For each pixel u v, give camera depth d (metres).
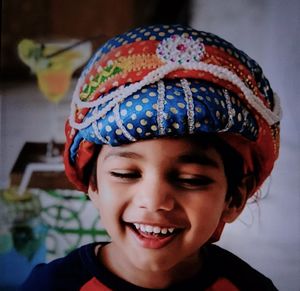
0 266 1.59
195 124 0.53
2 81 1.59
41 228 1.62
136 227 0.58
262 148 0.63
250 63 0.63
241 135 0.58
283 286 1.54
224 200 0.62
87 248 0.71
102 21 1.57
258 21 1.55
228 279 0.72
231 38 1.56
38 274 0.71
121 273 0.66
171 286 0.67
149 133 0.53
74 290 0.66
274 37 1.55
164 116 0.53
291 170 1.57
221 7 1.55
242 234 1.56
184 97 0.54
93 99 0.59
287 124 1.57
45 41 1.58
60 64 1.59
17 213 1.62
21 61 1.59
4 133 1.60
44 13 1.57
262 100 0.62
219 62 0.58
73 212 1.61
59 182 1.61
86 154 0.64
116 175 0.57
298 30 1.54
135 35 0.61
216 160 0.58
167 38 0.58
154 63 0.56
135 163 0.55
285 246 1.56
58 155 1.61
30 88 1.60
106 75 0.58
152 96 0.54
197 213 0.57
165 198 0.55
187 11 1.55
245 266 0.76
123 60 0.58
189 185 0.57
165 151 0.54
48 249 1.61
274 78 1.56
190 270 0.68
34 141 1.61
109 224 0.59
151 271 0.65
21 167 1.61
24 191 1.62
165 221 0.56
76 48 1.58
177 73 0.55
